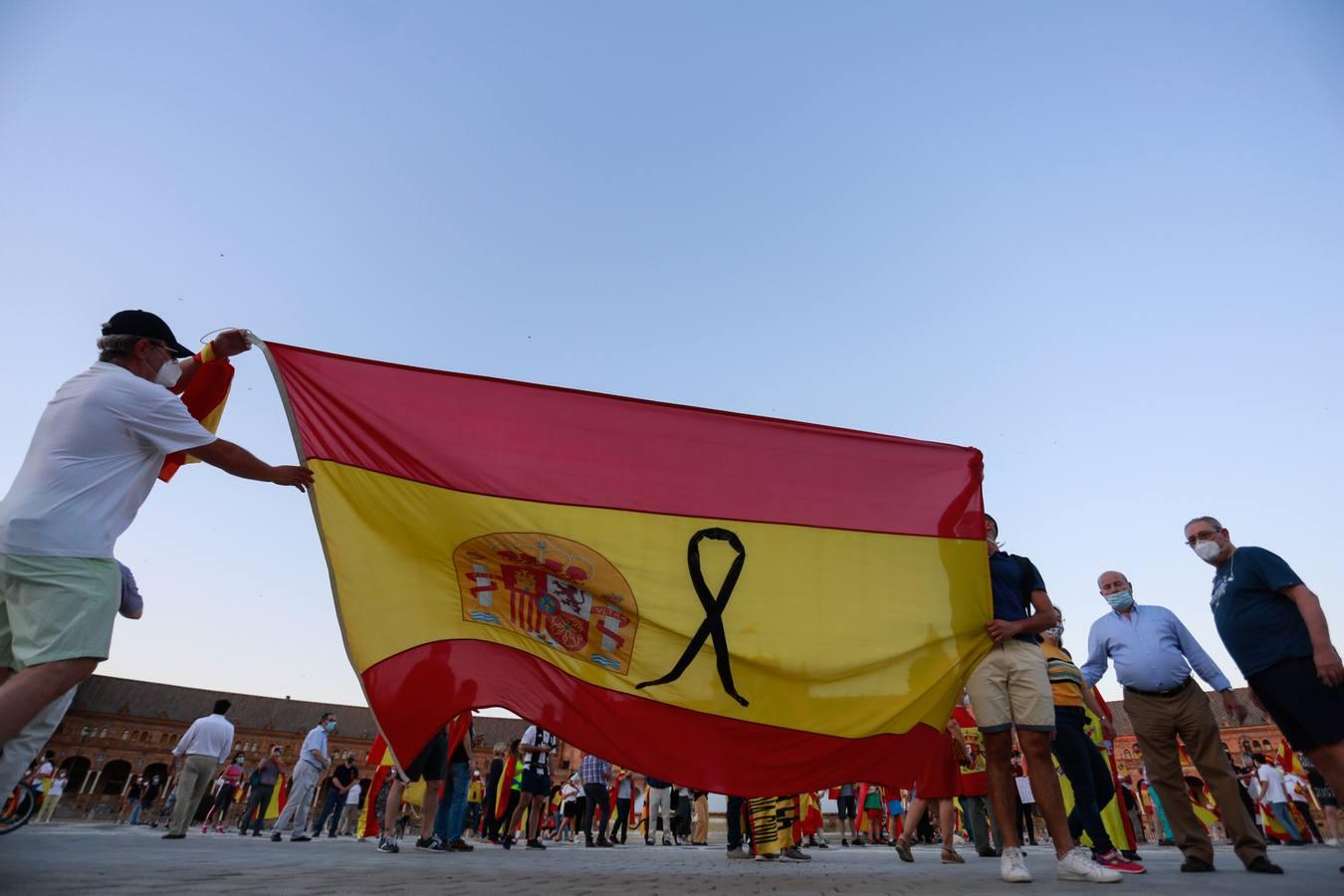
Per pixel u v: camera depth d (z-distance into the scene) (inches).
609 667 181.2
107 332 139.4
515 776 499.5
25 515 114.7
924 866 271.6
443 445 191.2
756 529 202.2
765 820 320.8
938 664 193.2
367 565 173.3
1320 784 563.2
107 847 243.3
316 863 207.8
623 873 199.8
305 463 176.6
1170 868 245.8
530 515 190.4
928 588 201.6
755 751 179.0
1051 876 190.4
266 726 3663.9
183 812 408.8
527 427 200.4
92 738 3380.9
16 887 111.4
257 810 625.6
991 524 218.5
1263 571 181.8
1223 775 230.2
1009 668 186.7
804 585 197.9
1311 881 181.8
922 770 183.2
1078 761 235.8
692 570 194.2
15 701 106.9
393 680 166.1
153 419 129.0
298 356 186.4
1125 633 250.2
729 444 211.6
